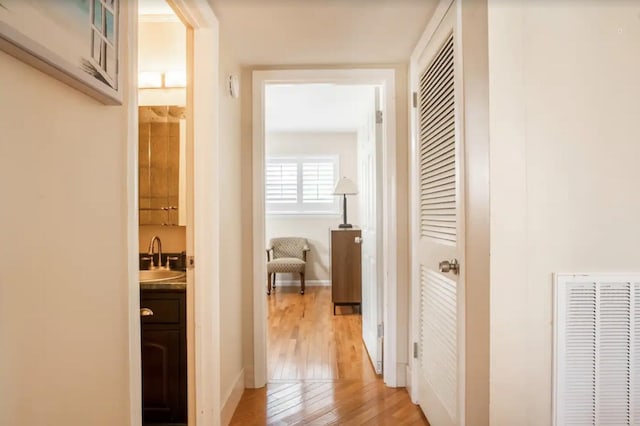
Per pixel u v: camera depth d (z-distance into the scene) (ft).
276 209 18.88
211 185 5.76
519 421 4.61
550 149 4.67
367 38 7.00
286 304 15.46
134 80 3.41
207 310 5.73
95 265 2.87
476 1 4.87
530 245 4.66
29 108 2.24
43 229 2.36
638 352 4.60
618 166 4.69
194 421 5.73
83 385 2.72
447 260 5.71
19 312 2.17
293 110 14.23
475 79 4.90
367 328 10.34
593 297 4.61
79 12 2.51
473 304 4.94
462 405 5.08
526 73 4.68
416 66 7.43
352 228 15.01
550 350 4.64
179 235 7.66
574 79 4.69
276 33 6.73
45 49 2.19
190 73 5.81
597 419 4.59
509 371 4.60
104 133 2.99
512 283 4.59
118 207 3.18
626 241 4.67
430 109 6.59
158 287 6.13
